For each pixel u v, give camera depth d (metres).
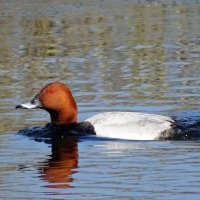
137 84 18.52
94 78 19.36
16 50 23.94
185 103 16.38
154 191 10.91
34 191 11.10
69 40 25.45
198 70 20.08
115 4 33.09
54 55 22.97
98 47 24.05
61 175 11.90
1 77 19.91
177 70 20.16
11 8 32.00
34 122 15.28
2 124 15.19
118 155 12.96
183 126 14.26
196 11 30.84
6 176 11.92
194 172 11.80
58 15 30.39
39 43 25.00
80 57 22.50
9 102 16.97
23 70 20.80
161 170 11.97
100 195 10.82
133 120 14.20
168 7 32.03
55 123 14.70
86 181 11.52
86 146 13.62
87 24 28.39
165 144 13.61
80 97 17.17
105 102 16.61
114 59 22.03
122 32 26.66
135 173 11.84
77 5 32.91
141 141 13.87
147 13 30.70
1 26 28.34
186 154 12.88
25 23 28.86
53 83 14.74
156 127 14.07
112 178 11.64
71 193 10.96
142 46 24.03
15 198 10.80
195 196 10.62
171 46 23.91
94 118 14.48
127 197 10.67
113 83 18.66
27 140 14.13
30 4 32.94
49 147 13.66
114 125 14.20
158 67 20.67
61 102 14.64
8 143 13.95
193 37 25.38
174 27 27.41
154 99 16.80
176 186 11.12
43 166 12.42
